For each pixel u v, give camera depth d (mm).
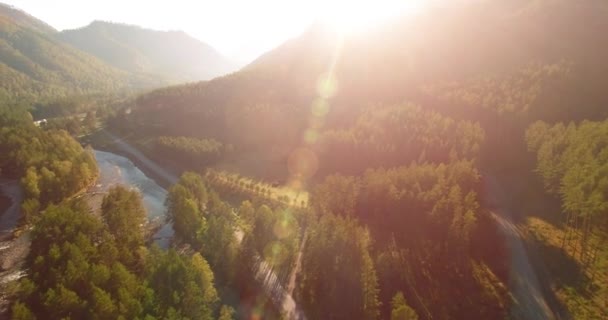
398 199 91438
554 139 107750
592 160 87188
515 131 128125
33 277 61156
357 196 97125
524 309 65000
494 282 71375
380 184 95562
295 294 73188
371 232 88938
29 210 100250
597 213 74875
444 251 79188
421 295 70562
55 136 150625
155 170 156625
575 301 64125
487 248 79812
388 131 133125
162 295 59156
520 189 105125
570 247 76750
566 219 86250
